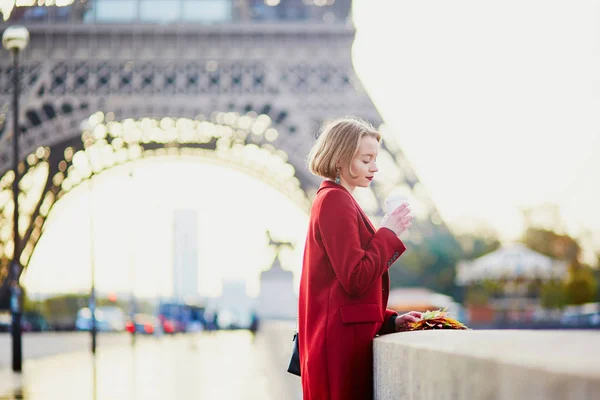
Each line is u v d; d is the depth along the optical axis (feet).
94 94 167.84
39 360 114.32
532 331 10.21
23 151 165.07
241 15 199.52
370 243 15.38
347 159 16.28
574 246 365.81
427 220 160.97
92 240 125.08
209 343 180.96
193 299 395.14
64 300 338.95
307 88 164.25
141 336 245.04
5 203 185.98
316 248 15.80
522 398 6.38
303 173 170.09
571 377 5.72
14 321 87.10
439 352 8.87
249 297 358.23
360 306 15.23
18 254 89.56
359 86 165.07
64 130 166.09
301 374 16.63
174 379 76.79
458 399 8.03
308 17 197.57
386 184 158.92
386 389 12.90
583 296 331.57
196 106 167.53
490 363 7.08
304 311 16.29
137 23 169.58
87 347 156.46
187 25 169.48
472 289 321.32
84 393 61.87
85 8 198.29
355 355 15.07
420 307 172.45
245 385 68.54
